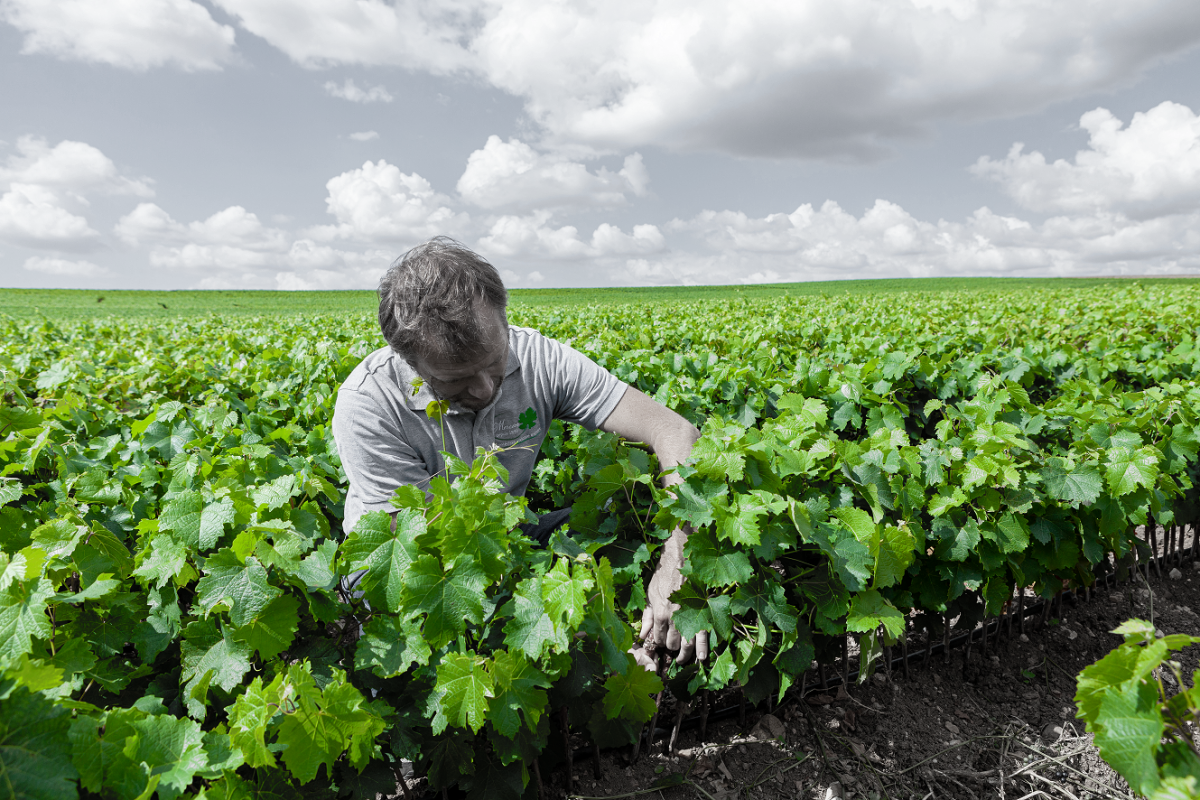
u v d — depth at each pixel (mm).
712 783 2260
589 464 2305
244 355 6543
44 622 1328
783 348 6879
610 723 2002
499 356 2143
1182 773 1070
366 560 1548
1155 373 5035
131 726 1205
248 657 1463
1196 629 3236
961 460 2471
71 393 3969
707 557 1896
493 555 1544
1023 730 2535
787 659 2068
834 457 2324
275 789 1456
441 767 1769
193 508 1586
